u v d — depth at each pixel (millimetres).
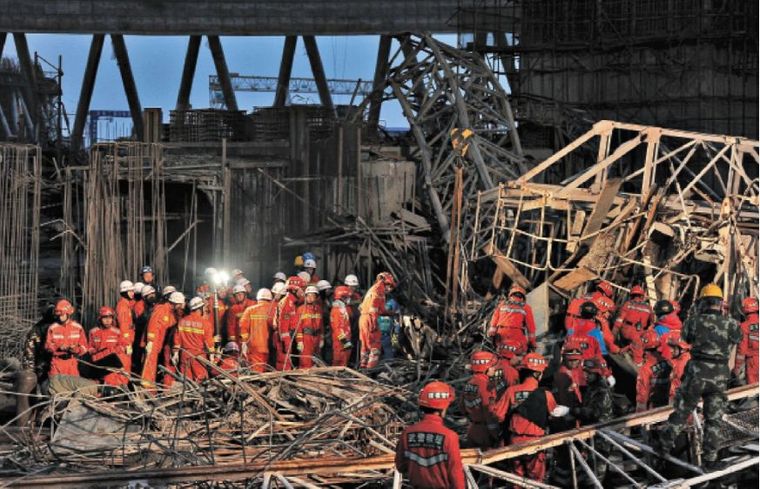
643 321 17656
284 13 58562
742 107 39531
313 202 30125
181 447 13758
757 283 21031
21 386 16250
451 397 10453
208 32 58406
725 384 13023
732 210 21344
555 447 13367
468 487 11602
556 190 23297
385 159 33438
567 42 41531
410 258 27719
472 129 33062
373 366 20094
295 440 13414
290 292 19219
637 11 40594
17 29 56156
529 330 18672
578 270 21609
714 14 38781
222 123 41656
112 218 22438
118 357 17375
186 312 17766
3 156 23484
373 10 58594
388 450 13500
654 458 13641
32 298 23422
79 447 13945
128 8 57156
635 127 23812
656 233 23266
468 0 51281
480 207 26812
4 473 13078
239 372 16000
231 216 28938
